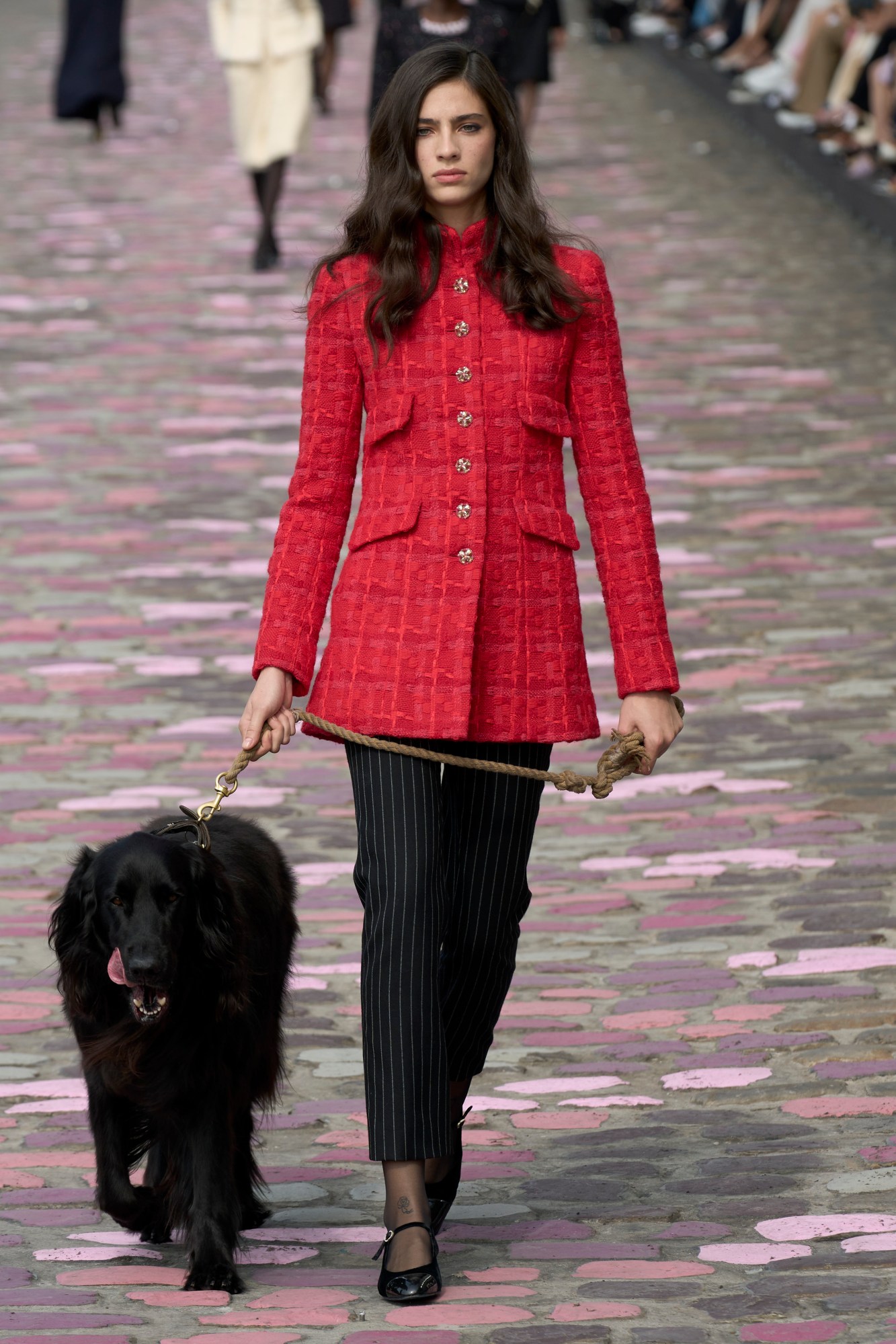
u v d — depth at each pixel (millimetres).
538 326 6918
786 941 10719
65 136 39531
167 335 24609
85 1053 7145
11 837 12484
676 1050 9461
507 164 6957
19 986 10547
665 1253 7129
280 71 26844
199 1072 7137
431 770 6887
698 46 47406
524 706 6965
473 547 6875
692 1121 8617
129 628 16109
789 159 35312
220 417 21547
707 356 23594
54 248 29328
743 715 14258
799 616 16062
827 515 18344
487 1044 7297
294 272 27562
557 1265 7047
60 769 13570
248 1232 7715
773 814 12617
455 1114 7359
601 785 7121
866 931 10781
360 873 6875
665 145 37656
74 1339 6328
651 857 12133
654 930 11047
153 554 17656
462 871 7047
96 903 6957
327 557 7105
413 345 6941
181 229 30391
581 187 33625
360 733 6883
